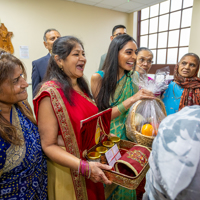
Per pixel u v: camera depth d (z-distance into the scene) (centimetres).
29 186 68
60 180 83
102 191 92
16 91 60
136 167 69
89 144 82
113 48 106
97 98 111
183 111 43
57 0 306
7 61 57
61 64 79
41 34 302
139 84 114
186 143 35
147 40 389
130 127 102
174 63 343
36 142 73
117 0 315
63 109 75
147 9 377
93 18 353
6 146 58
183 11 312
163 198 40
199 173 33
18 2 273
